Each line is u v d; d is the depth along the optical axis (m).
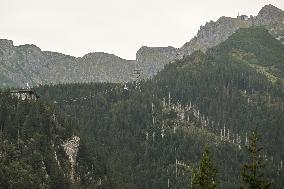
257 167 143.25
